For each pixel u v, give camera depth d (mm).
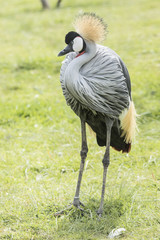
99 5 33719
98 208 8281
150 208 8164
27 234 7504
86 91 7148
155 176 9625
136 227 7574
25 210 8258
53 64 19297
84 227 7625
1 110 14508
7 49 22562
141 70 17547
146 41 22078
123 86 7512
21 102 15133
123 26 25828
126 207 8133
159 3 32406
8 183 9570
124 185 8688
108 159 7918
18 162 10688
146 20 27000
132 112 8359
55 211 8258
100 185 9305
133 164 10406
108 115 7684
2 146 11789
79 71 7328
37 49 22344
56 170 10180
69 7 34219
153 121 13188
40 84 17156
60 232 7504
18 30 27391
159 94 15070
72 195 8805
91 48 7301
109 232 7477
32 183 9539
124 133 8516
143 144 11430
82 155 8195
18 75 18312
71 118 13617
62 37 24453
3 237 7445
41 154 11125
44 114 14133
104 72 7281
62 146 11617
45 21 29203
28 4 38344
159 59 18984
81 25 7426
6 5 39000
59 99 15195
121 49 20750
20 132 12773
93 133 9320
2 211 8273
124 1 34625
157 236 7254
